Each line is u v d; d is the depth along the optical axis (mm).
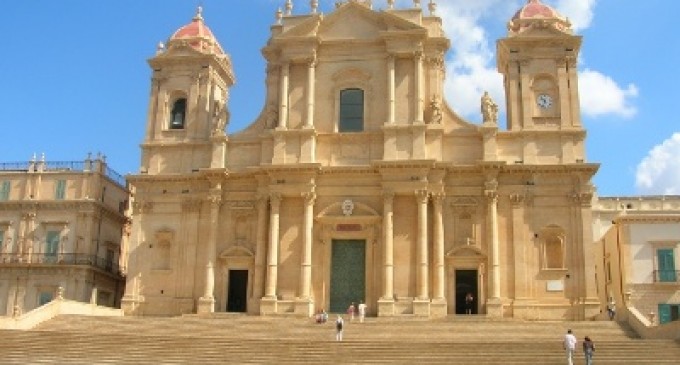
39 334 33188
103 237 54719
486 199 42875
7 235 53062
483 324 37531
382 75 45750
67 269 51562
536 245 42188
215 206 45406
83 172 53656
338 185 44312
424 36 45000
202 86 48594
